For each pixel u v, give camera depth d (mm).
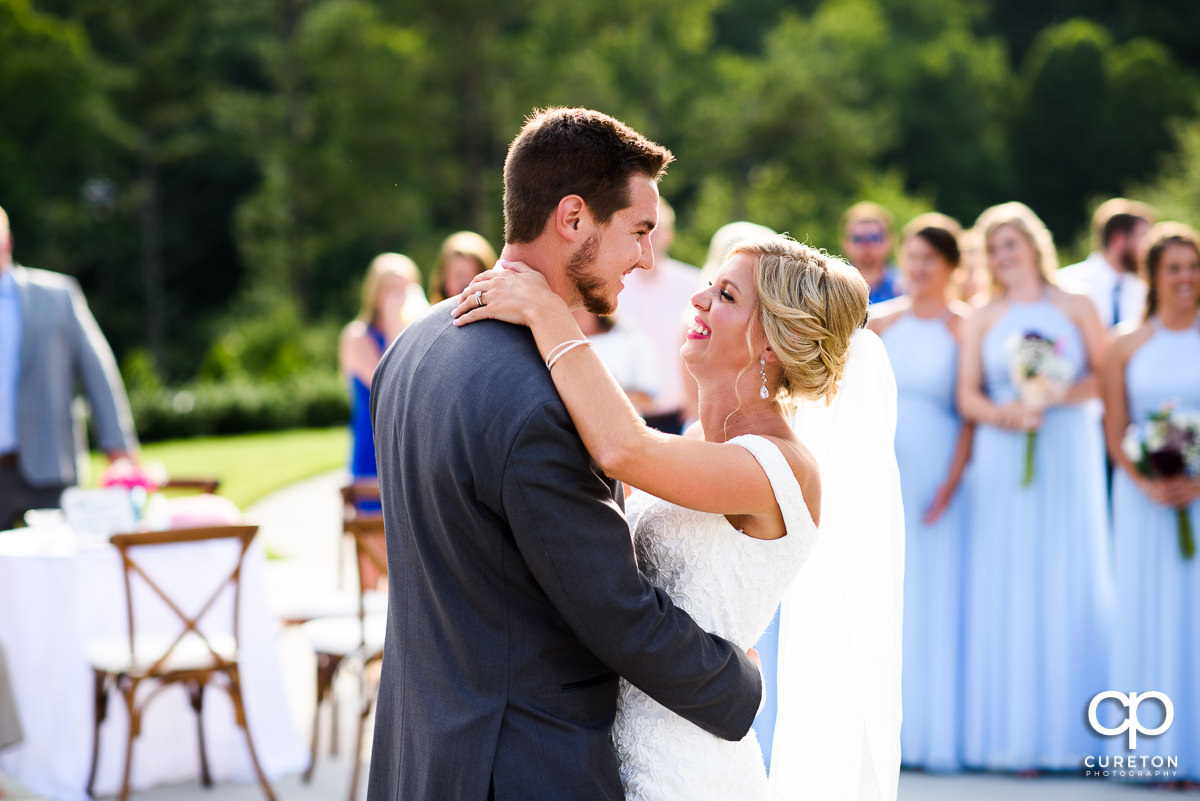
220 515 4324
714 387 2135
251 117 29406
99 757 4090
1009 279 4316
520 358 1783
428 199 30891
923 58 37312
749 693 1941
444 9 29438
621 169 1843
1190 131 22891
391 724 1958
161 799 4109
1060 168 38312
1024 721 4223
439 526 1812
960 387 4371
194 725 4285
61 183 29141
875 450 2277
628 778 2031
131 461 5293
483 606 1804
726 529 2006
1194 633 4086
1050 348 4168
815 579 2297
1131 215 5219
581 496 1751
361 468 5504
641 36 31391
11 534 4496
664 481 1841
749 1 38906
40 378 5098
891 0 40062
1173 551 4102
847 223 5234
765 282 2070
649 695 1877
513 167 1884
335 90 29109
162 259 31594
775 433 2084
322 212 29406
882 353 2303
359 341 5496
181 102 28953
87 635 4066
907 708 4316
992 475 4281
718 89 32062
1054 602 4227
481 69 29938
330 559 7781
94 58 28750
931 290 4445
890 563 2297
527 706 1808
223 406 17766
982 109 37438
